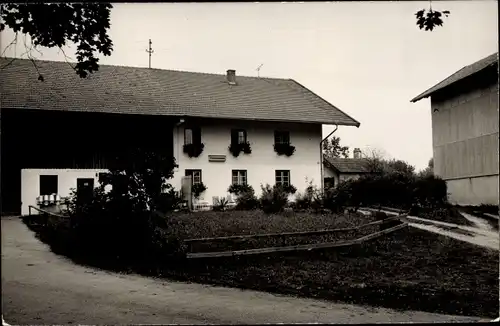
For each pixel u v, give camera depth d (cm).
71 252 1288
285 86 3762
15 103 2577
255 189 3112
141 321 710
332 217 2030
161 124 2925
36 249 1377
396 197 2417
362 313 779
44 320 711
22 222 2058
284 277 1042
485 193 2389
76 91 2853
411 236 1581
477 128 2448
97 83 2998
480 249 1371
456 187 2592
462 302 854
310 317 747
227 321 716
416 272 1109
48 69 2950
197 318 731
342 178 4041
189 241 1225
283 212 2264
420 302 852
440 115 2745
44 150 2627
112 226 1198
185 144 2967
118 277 1031
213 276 1046
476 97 2456
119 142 2800
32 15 966
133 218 1193
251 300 852
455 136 2614
